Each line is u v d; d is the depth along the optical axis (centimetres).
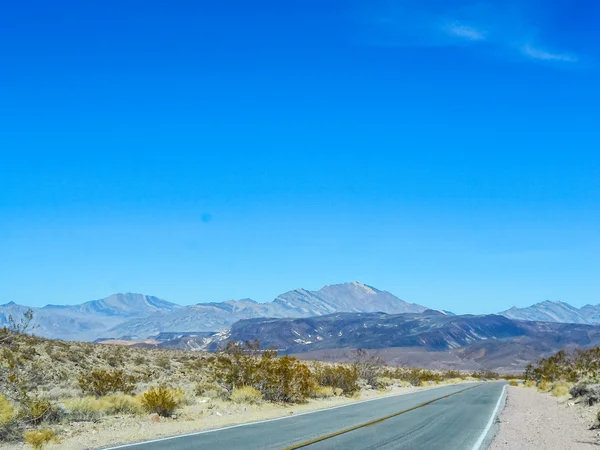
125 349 5691
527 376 7288
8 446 1391
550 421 2219
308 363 6519
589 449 1507
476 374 11712
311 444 1448
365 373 5034
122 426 1761
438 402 3167
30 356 3378
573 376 5053
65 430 1630
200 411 2255
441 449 1438
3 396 1589
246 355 3181
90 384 2820
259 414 2261
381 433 1716
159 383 3538
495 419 2252
